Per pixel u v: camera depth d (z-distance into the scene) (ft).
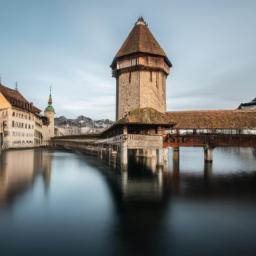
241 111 138.92
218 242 39.70
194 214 52.08
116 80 176.35
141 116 137.59
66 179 89.10
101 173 102.94
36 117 313.53
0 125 237.66
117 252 36.27
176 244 38.60
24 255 35.24
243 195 67.21
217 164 138.31
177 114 143.43
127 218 49.57
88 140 222.69
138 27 165.07
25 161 142.20
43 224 45.98
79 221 47.91
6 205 56.85
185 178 92.27
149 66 156.46
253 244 38.93
